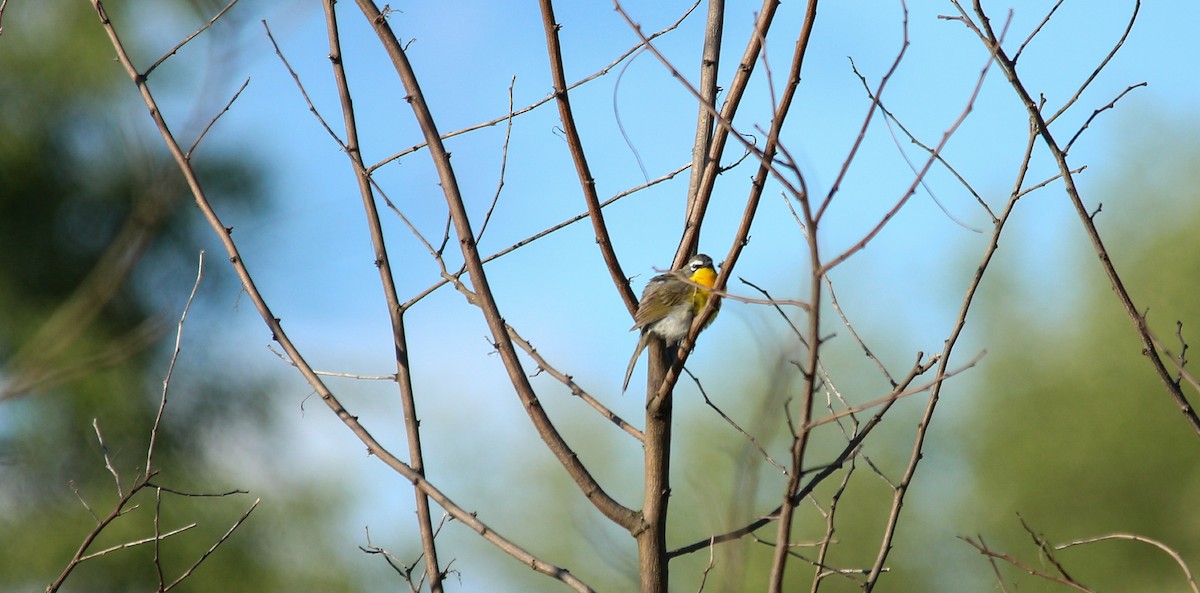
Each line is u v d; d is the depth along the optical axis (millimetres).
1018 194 6020
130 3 15461
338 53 6551
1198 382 5371
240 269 6105
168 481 15938
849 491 18469
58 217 15695
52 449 15508
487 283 6035
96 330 15000
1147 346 5535
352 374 6332
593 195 6191
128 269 5379
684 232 6195
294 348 6180
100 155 15828
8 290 15398
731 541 4574
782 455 17234
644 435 5926
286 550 16391
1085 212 5750
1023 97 5891
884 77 4262
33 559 15055
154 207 5465
